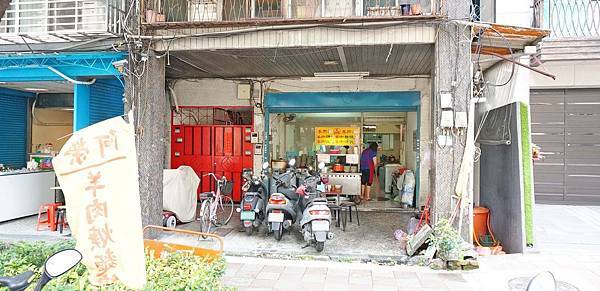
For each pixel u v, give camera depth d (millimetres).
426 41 5883
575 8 8055
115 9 6230
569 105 8789
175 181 7523
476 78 6277
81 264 2918
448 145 5816
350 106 9164
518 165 5660
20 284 2092
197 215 8414
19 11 6344
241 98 9477
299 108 9367
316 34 6059
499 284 4551
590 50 7742
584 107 8750
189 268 3109
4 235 6742
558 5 8078
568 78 8547
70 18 6656
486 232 6719
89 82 7066
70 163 2447
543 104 8875
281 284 4609
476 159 6949
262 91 9406
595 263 5199
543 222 7285
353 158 10297
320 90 9250
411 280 4727
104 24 6301
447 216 5781
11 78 7168
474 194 7730
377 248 6035
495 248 5941
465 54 5789
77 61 6758
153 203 6453
